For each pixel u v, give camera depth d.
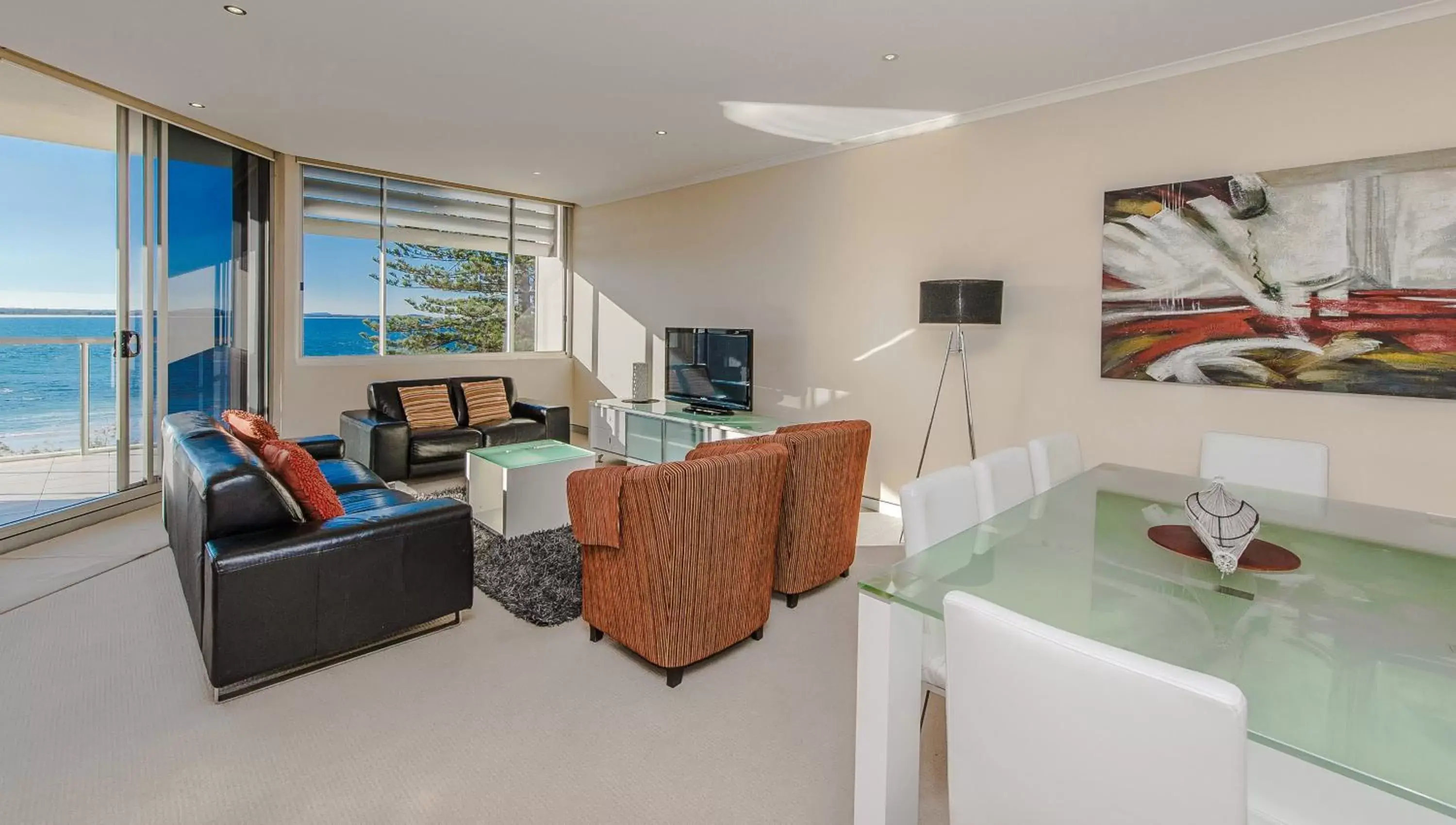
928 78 3.56
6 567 3.45
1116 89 3.54
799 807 1.88
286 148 5.12
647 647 2.50
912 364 4.49
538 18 2.94
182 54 3.37
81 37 3.18
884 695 1.55
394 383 5.56
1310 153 3.01
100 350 4.16
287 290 5.44
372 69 3.53
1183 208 3.33
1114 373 3.59
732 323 5.68
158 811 1.81
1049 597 1.54
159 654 2.63
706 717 2.30
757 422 4.95
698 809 1.86
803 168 5.08
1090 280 3.68
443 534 2.76
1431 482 2.81
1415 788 1.00
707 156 5.18
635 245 6.60
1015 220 3.95
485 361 6.74
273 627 2.34
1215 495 1.80
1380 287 2.85
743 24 2.96
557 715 2.29
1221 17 2.84
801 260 5.12
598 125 4.43
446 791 1.92
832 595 3.36
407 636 2.84
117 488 4.25
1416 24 2.76
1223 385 3.26
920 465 4.47
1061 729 1.04
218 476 2.35
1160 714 0.93
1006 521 2.10
